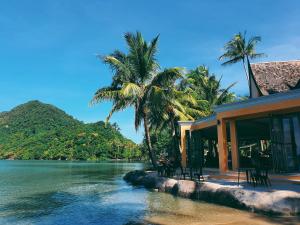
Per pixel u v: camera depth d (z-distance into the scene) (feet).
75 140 469.57
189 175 70.85
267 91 73.46
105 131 495.00
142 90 94.84
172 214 42.01
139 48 95.50
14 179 109.91
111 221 39.81
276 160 53.62
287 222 35.76
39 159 501.15
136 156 427.33
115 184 85.71
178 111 100.37
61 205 52.60
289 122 53.98
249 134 99.45
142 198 56.39
